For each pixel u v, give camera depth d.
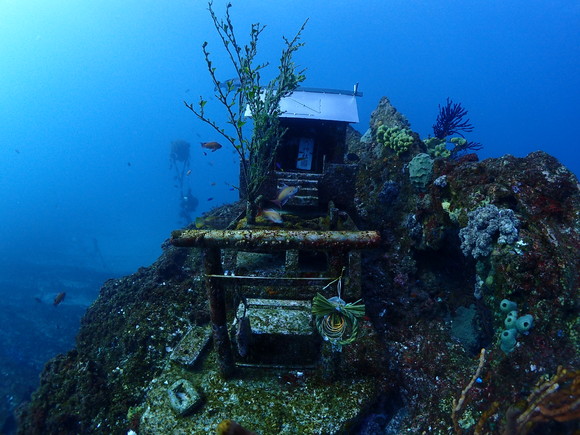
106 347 5.84
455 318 5.80
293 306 4.84
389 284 6.34
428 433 3.86
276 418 3.53
